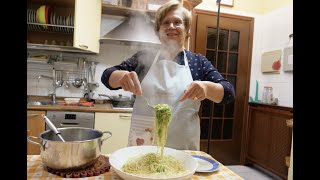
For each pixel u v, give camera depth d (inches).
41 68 105.6
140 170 32.7
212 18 119.3
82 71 109.4
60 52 107.0
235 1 123.3
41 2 100.0
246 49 126.6
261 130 118.8
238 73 126.0
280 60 116.7
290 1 111.8
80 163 32.3
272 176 114.9
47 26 97.4
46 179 30.3
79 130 38.4
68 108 88.5
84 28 94.3
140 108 50.1
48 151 31.3
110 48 111.8
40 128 86.4
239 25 124.2
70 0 96.8
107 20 111.3
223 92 45.8
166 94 49.3
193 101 48.8
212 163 38.9
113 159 34.1
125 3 103.0
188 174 29.6
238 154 128.4
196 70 53.0
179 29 50.6
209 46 120.3
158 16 52.3
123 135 92.8
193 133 48.9
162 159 35.5
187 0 97.2
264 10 128.0
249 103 127.2
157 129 39.8
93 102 103.9
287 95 112.5
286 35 114.0
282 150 104.4
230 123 126.8
